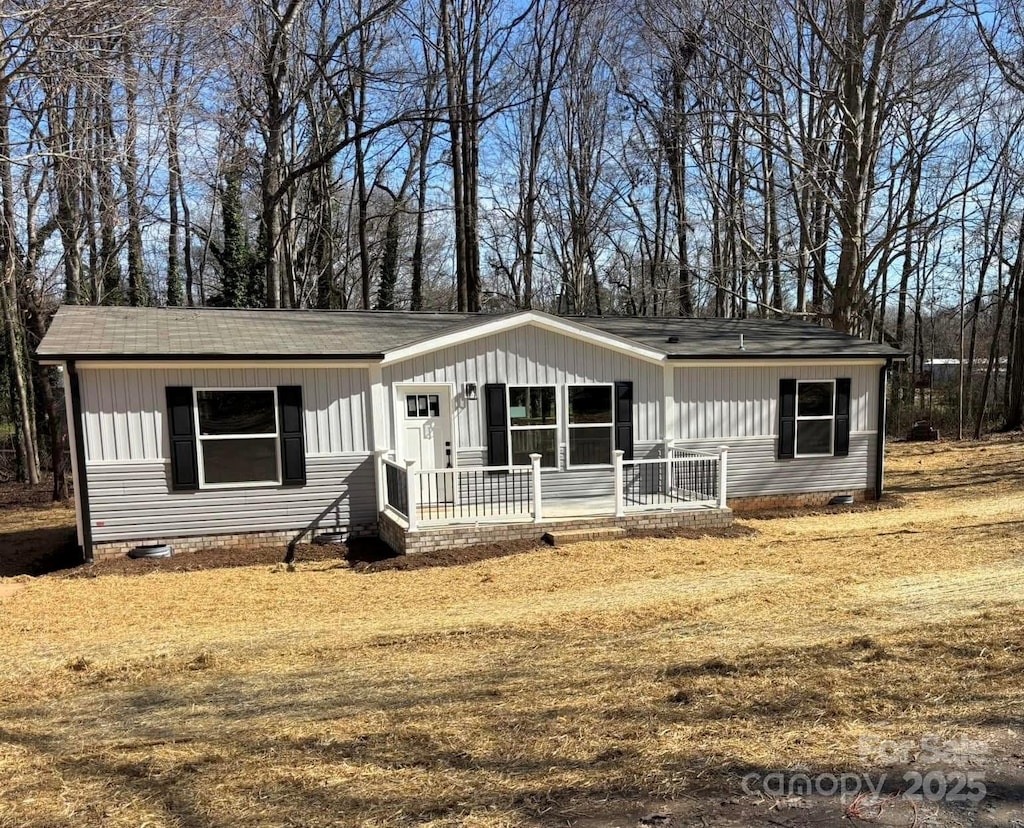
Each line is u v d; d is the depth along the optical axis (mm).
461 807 2807
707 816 2637
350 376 10750
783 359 12789
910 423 28000
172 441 10008
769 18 17797
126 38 10914
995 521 10727
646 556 9188
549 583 8039
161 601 7797
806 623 5777
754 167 25266
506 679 4703
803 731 3396
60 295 19312
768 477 13141
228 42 16016
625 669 4742
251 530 10445
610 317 15805
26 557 10734
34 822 2818
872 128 17047
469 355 11320
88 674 5219
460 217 23547
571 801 2812
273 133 18562
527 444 11750
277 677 5035
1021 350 26125
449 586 8125
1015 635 4785
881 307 29953
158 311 12289
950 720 3430
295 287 25031
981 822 2527
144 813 2869
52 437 16406
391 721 3934
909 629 5230
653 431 12375
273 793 3023
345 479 10820
